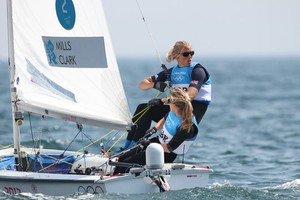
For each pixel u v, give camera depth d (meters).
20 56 33.34
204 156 51.91
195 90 32.81
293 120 85.94
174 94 31.89
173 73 34.03
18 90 33.28
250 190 33.16
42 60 33.75
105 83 33.53
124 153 33.00
